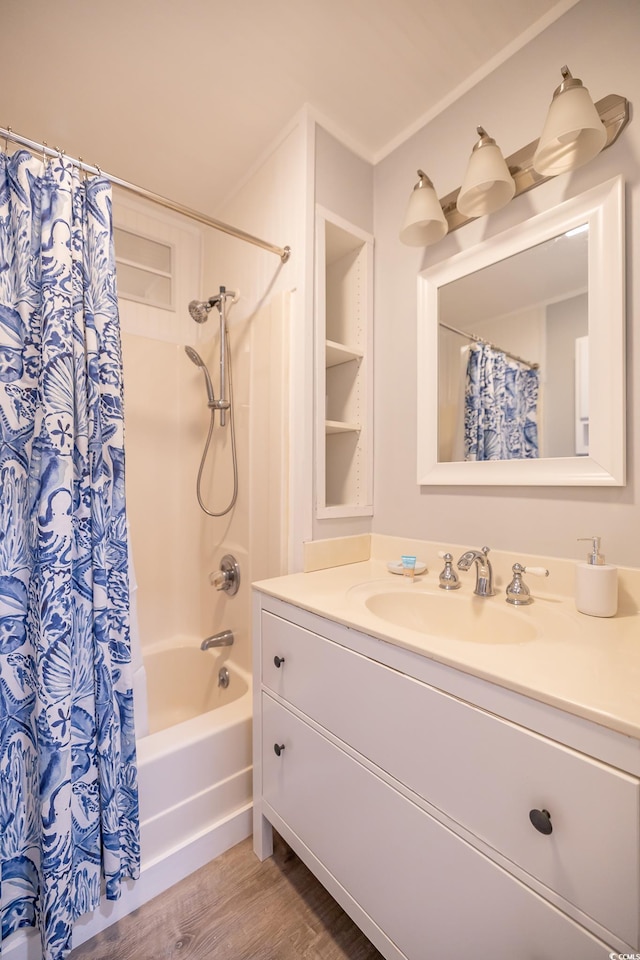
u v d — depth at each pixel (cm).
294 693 104
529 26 111
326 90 131
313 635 98
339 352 150
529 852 58
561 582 104
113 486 103
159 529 203
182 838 114
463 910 66
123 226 190
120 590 103
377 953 93
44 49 117
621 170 94
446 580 115
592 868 52
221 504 181
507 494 116
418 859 73
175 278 205
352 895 87
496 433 117
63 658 89
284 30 112
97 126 145
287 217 146
